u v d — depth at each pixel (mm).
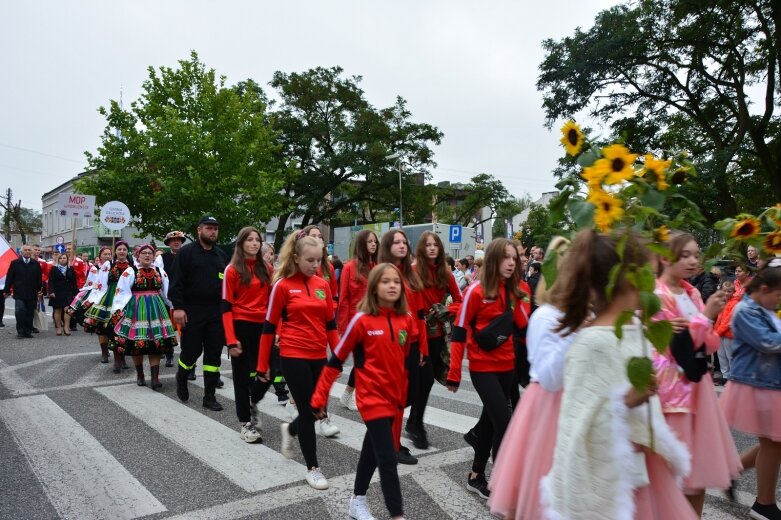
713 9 19281
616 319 1831
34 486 3961
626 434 1844
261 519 3479
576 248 1975
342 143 34281
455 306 5098
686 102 22609
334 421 5766
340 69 34812
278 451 4789
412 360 4641
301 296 4289
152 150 23016
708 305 2676
